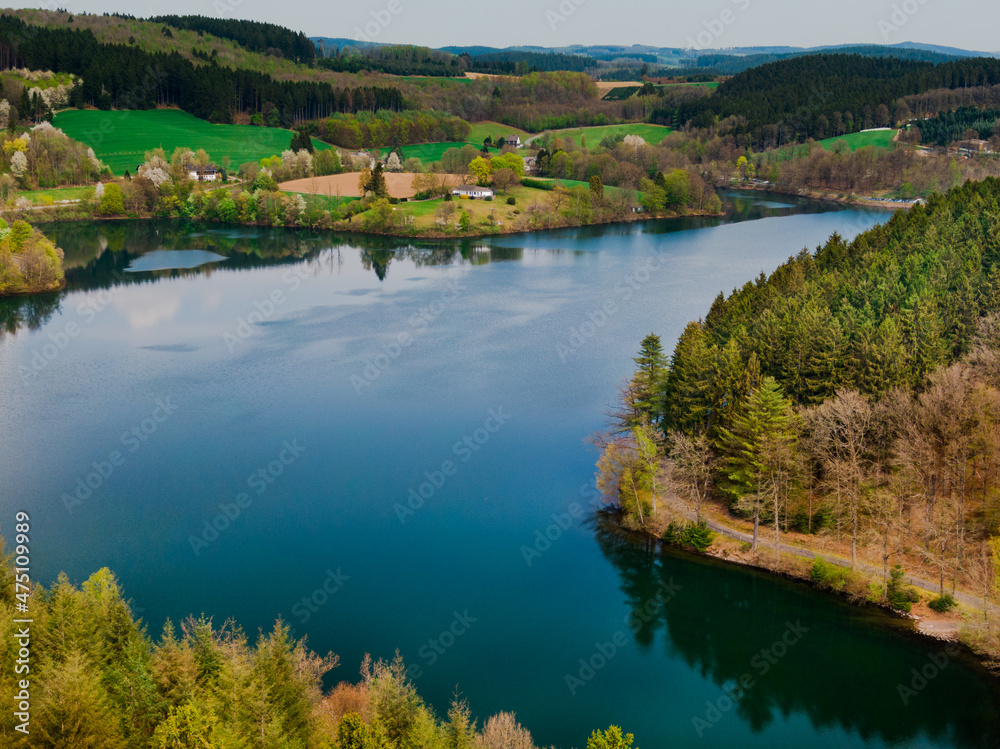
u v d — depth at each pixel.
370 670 71.62
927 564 83.25
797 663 73.88
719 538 91.81
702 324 136.38
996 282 117.94
